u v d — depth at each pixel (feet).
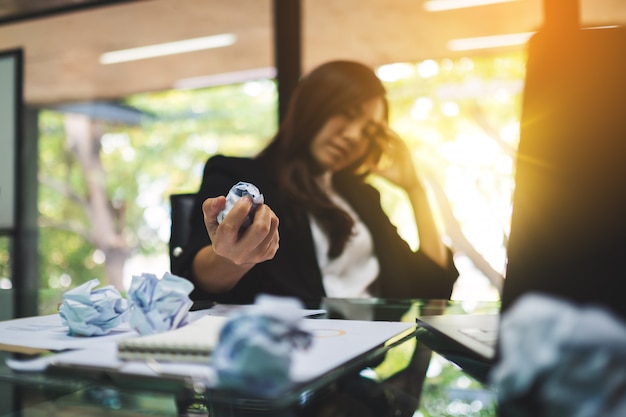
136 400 1.13
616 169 1.09
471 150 14.56
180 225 4.00
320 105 4.41
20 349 1.50
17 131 12.35
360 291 4.26
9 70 12.40
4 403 1.23
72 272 19.45
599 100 1.13
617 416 0.76
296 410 1.06
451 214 13.44
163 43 15.24
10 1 12.61
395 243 4.52
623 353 0.78
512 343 0.86
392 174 4.73
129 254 20.67
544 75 1.19
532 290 1.08
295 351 1.04
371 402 1.09
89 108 19.30
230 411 1.06
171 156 20.52
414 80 15.28
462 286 12.67
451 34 13.53
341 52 14.48
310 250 4.07
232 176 4.11
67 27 13.99
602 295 1.05
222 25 14.10
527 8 12.22
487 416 0.96
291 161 4.37
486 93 14.89
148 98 20.17
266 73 17.70
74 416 1.13
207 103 19.90
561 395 0.80
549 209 1.11
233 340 1.01
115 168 20.56
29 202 17.10
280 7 9.95
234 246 2.40
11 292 3.53
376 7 12.47
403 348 1.57
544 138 1.16
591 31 1.18
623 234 1.06
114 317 1.72
